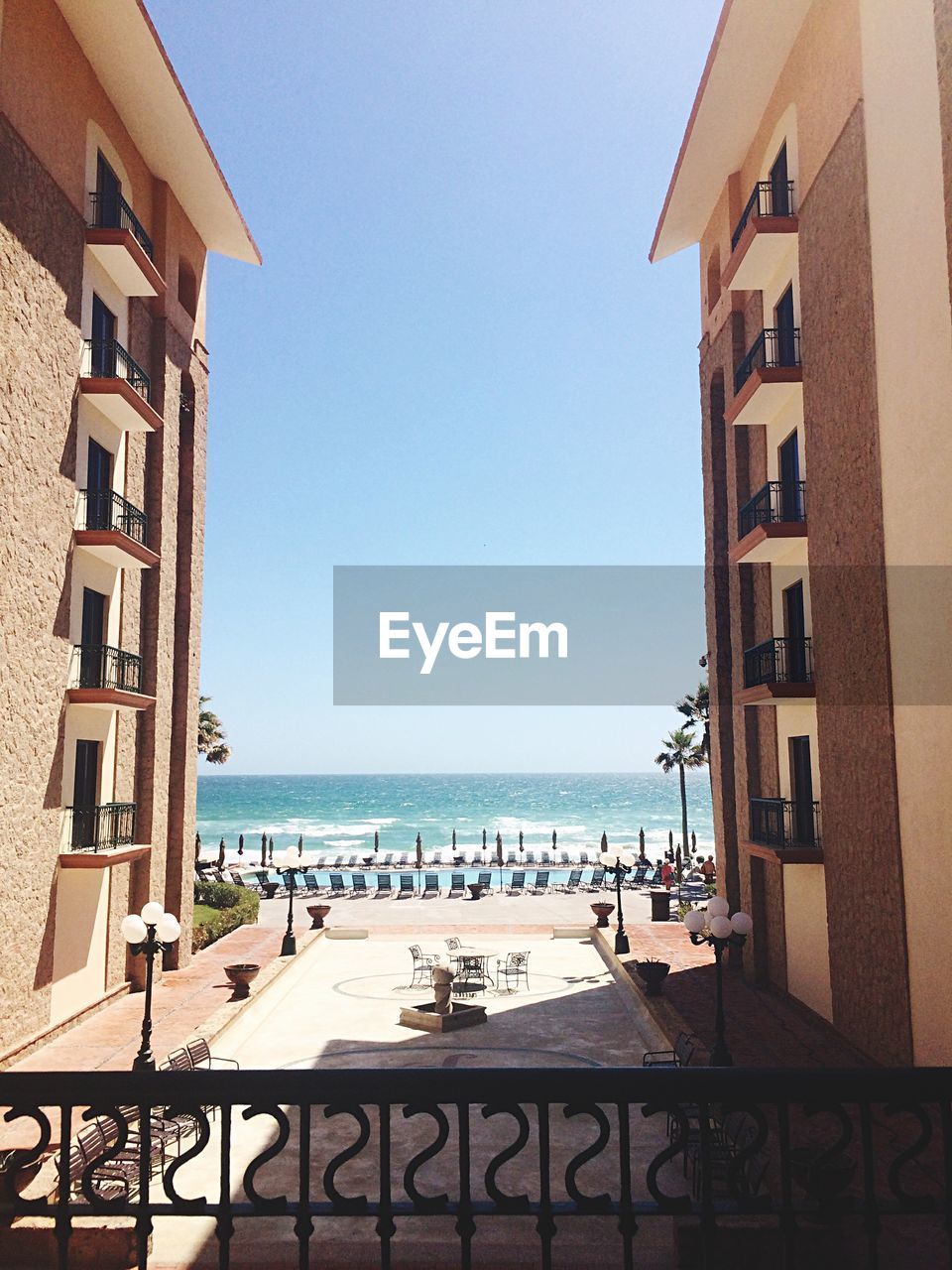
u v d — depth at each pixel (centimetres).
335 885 3681
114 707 1609
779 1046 1299
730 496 1862
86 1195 265
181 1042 1384
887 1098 244
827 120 1315
